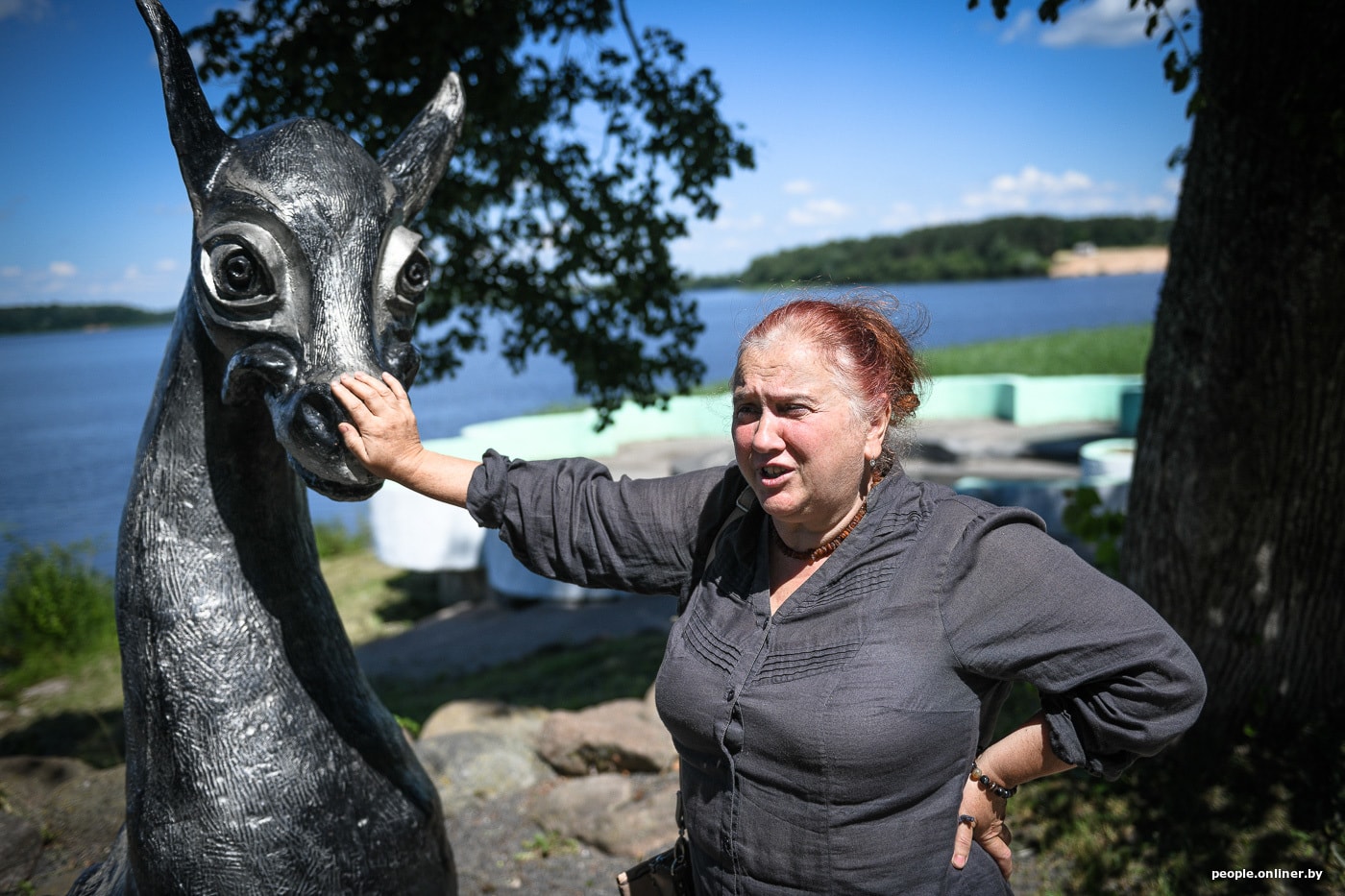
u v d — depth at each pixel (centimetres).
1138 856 336
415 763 192
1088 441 1343
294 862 165
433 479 162
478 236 614
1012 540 143
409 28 513
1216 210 367
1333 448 352
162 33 155
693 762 154
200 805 163
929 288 12812
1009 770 150
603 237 615
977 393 1633
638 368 614
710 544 165
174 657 167
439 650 803
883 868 140
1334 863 313
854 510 151
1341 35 329
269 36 534
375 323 158
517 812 408
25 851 337
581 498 170
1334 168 337
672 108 594
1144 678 136
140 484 171
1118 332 2906
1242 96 354
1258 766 361
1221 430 368
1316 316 349
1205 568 377
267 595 174
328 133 161
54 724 707
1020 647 140
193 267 156
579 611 859
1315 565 363
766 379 143
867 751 137
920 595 142
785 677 143
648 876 172
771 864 144
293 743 169
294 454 152
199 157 153
